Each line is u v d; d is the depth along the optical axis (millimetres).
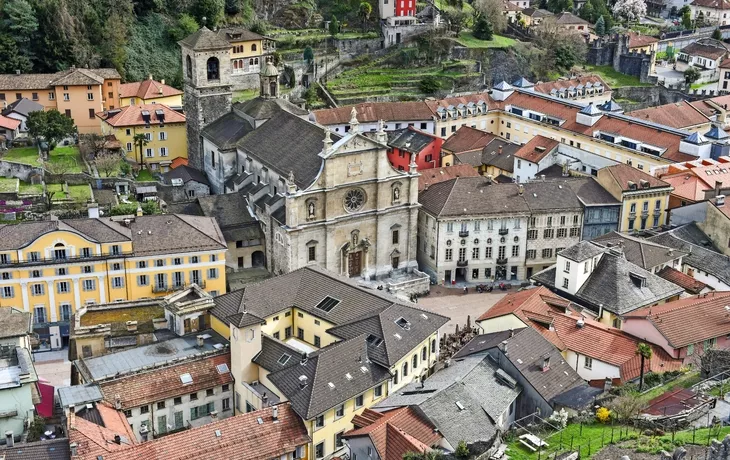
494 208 178875
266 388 123125
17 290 146125
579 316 133250
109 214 172625
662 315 126938
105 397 117188
